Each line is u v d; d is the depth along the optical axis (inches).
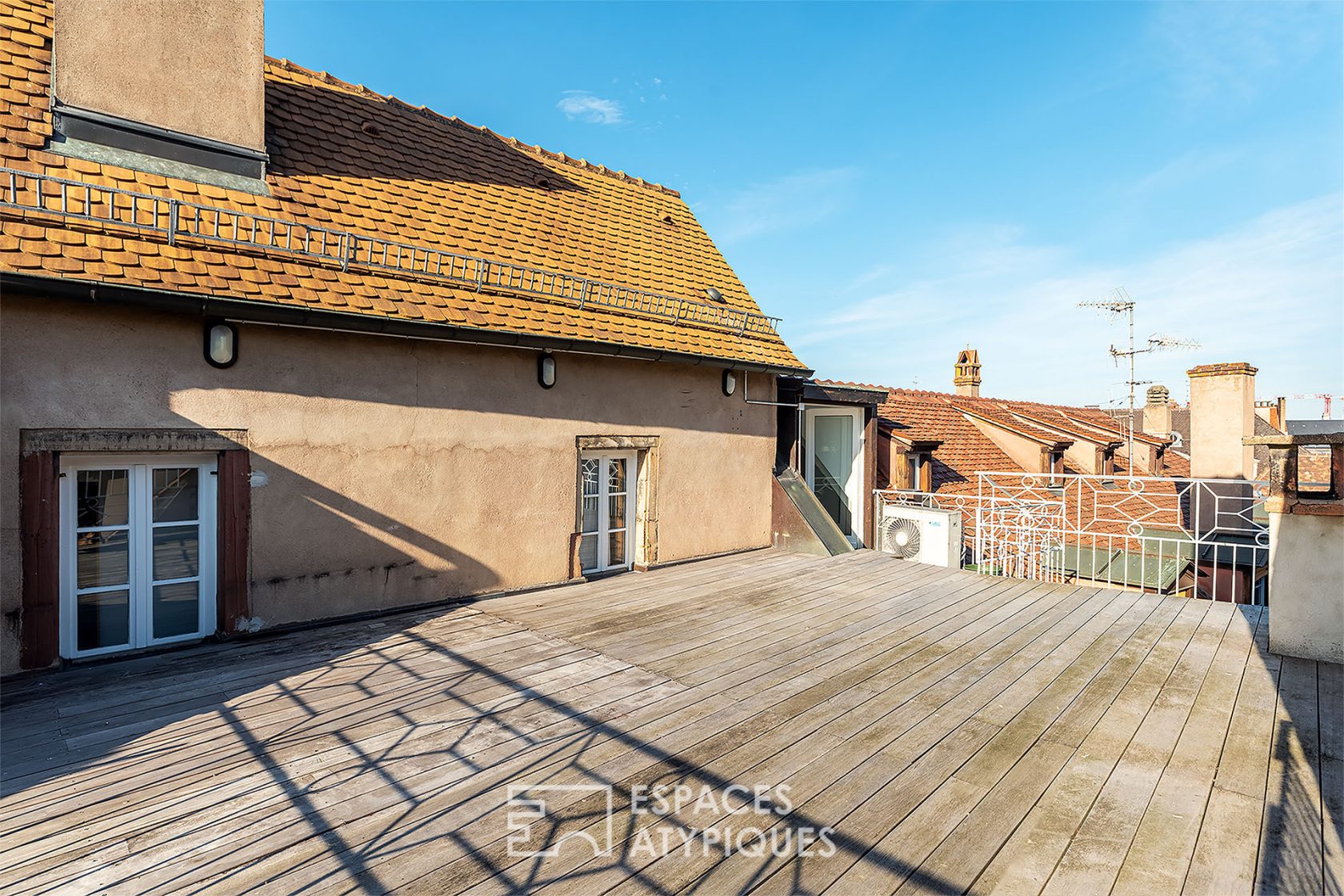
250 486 217.9
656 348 319.3
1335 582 207.0
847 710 173.3
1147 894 105.0
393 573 251.4
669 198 466.9
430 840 117.2
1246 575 405.4
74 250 190.1
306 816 123.6
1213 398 447.8
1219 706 176.6
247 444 217.2
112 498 204.7
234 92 249.6
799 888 105.8
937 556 361.4
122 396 195.9
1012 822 124.2
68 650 198.7
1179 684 191.9
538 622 248.5
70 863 109.0
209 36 244.1
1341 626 206.2
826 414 458.0
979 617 259.4
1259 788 136.2
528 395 289.0
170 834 117.3
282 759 144.2
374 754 147.2
